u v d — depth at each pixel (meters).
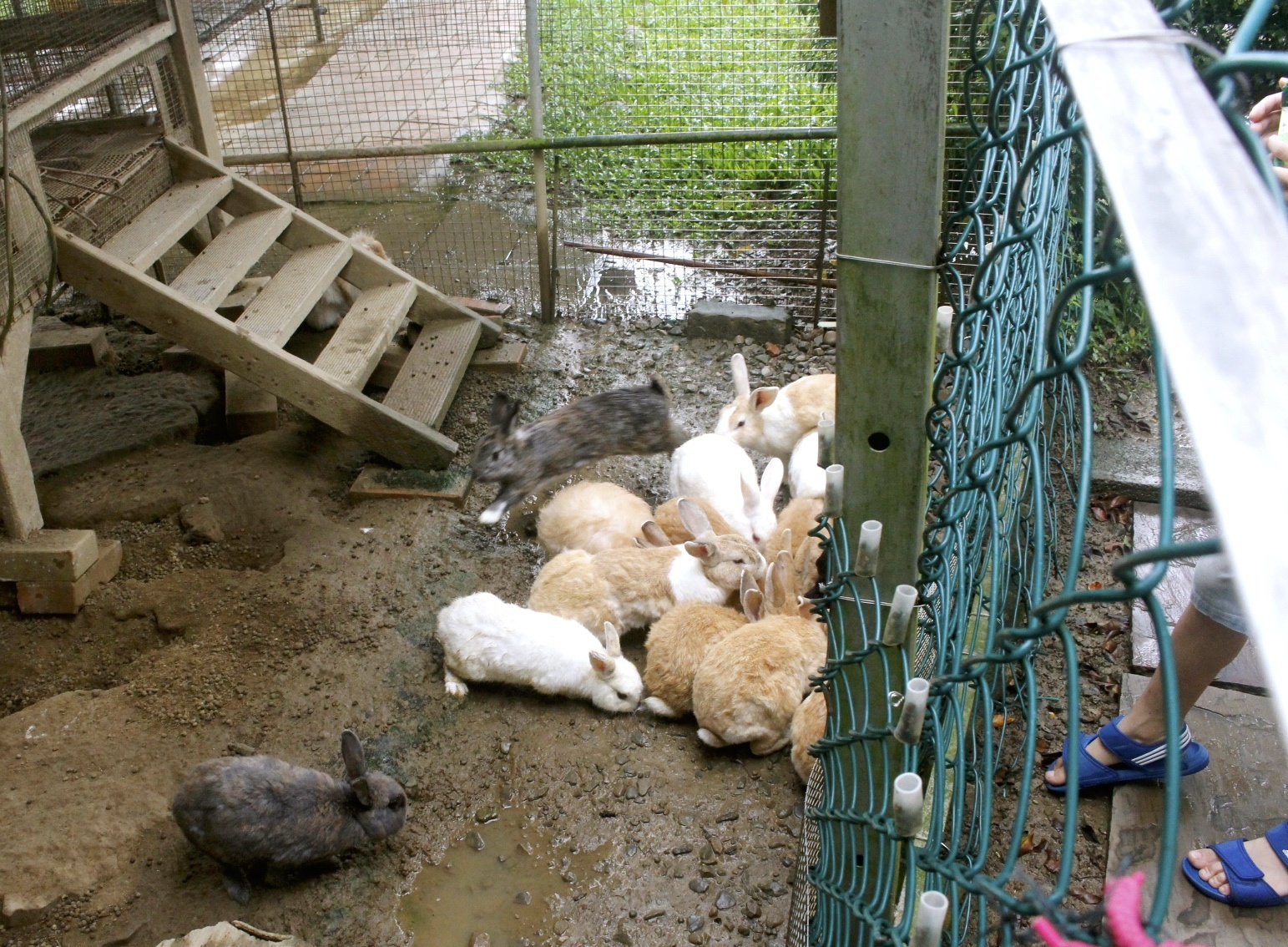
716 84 7.79
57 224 5.23
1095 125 0.83
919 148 1.87
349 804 3.67
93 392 6.40
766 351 7.16
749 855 3.76
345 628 4.73
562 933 3.53
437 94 9.58
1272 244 0.71
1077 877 3.47
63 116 6.51
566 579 4.80
